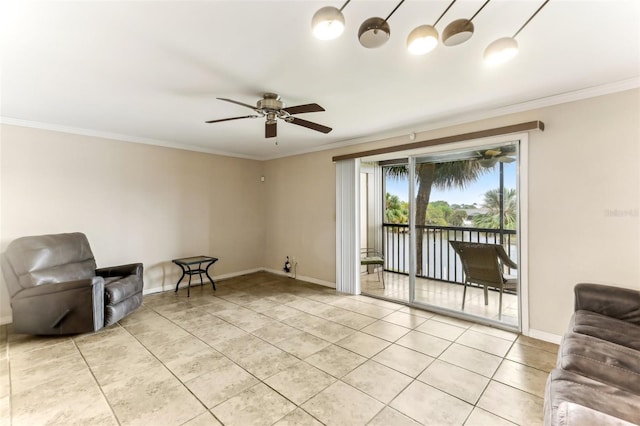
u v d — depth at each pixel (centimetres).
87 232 388
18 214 340
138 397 201
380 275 534
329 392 206
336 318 345
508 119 302
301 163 524
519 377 223
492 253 331
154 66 214
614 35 177
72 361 247
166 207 463
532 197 289
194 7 150
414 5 150
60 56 199
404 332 305
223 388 211
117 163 412
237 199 559
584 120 260
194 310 372
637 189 239
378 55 200
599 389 138
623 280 245
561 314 274
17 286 291
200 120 344
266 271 595
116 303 317
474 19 161
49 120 344
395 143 396
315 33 133
